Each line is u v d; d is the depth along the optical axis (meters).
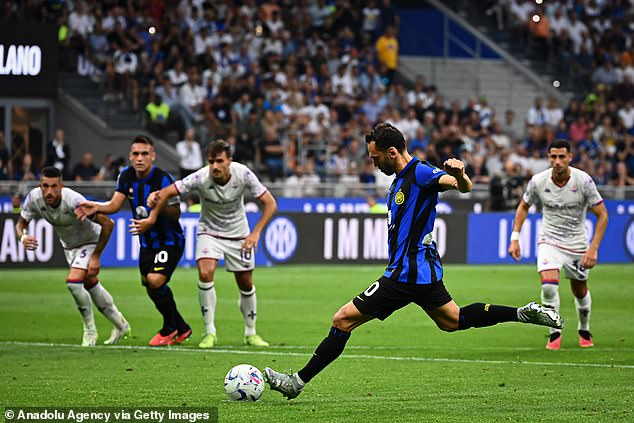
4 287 62.25
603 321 49.81
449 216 81.62
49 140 92.62
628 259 86.62
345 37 110.06
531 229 83.94
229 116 94.50
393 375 33.16
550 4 125.19
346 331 27.08
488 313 27.12
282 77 101.69
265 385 31.08
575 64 122.94
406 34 119.62
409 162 26.94
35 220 71.75
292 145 95.50
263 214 40.38
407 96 108.38
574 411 26.91
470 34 121.38
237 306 54.84
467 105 114.00
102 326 46.88
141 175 39.84
